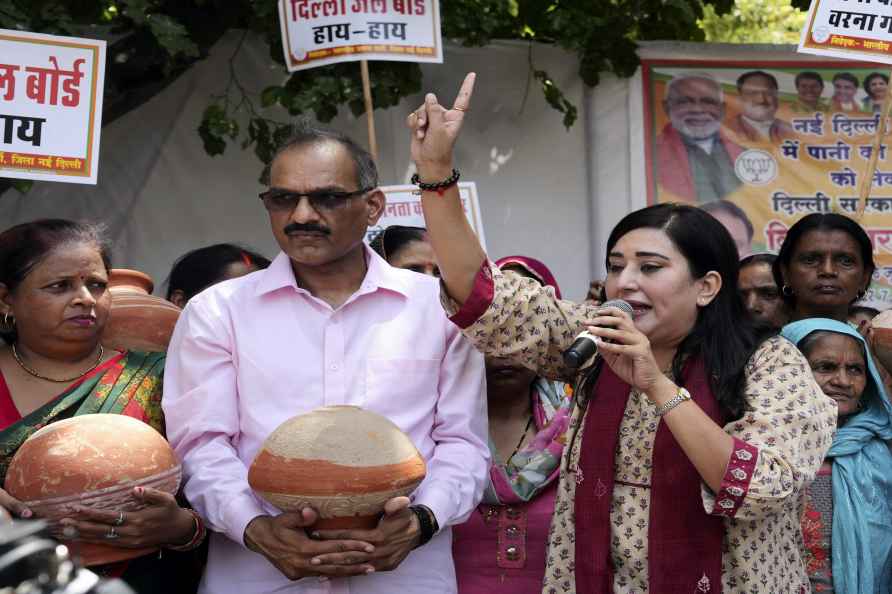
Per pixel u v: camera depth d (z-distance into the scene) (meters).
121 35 5.84
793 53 6.39
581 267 6.36
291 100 5.77
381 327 3.06
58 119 4.15
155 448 2.83
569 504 2.94
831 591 3.56
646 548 2.76
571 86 6.36
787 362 2.76
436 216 2.90
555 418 3.46
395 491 2.61
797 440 2.65
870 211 6.42
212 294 3.10
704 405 2.76
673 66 6.36
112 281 3.85
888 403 3.78
